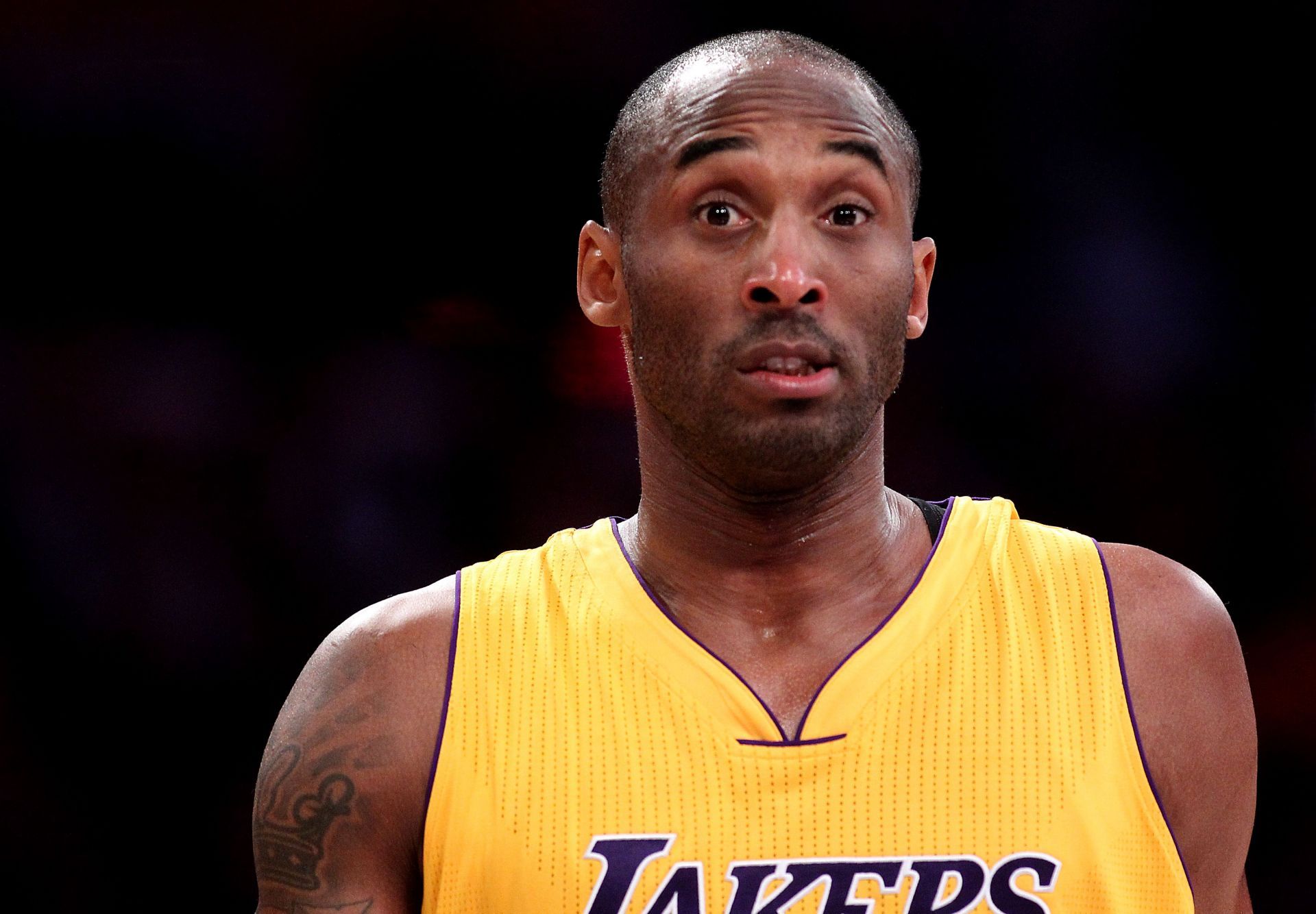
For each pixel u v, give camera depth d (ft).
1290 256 75.97
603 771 18.85
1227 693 19.88
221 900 64.08
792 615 20.04
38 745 65.82
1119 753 18.93
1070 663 19.36
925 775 18.69
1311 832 66.03
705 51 20.45
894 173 19.75
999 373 78.18
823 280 18.84
